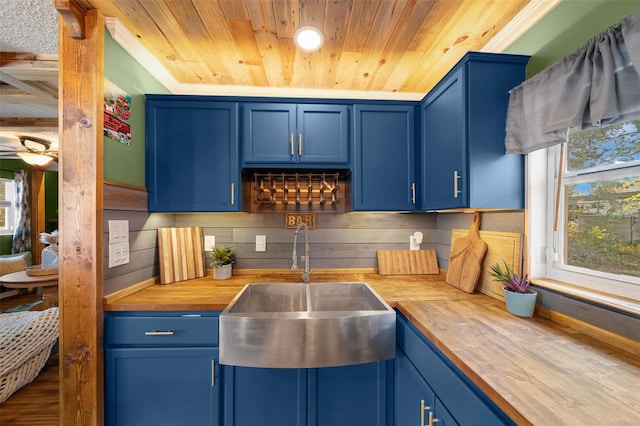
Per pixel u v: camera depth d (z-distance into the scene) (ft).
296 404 4.56
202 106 5.62
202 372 4.47
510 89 4.33
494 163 4.34
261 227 6.71
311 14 4.21
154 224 5.78
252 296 5.68
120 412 4.41
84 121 4.17
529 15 4.16
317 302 5.89
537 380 2.43
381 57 5.37
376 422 4.60
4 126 9.70
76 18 4.00
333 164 5.82
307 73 5.99
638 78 2.81
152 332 4.43
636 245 3.18
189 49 5.15
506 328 3.58
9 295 13.96
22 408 5.95
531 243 4.30
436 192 5.24
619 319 3.08
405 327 4.23
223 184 5.65
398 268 6.70
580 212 3.86
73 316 4.19
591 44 3.15
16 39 4.99
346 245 6.79
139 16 4.31
